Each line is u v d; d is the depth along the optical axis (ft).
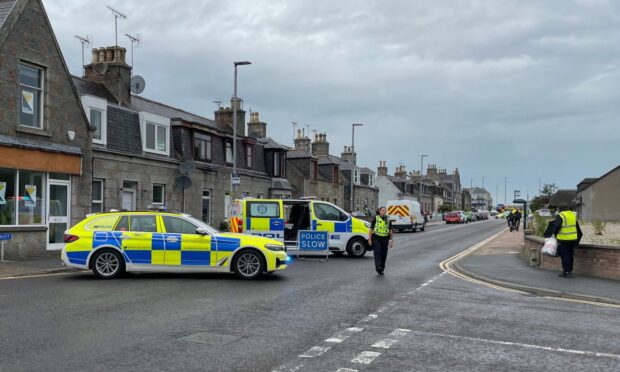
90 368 17.99
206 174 90.74
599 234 80.38
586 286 37.42
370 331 23.76
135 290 34.01
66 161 57.26
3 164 49.90
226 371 17.88
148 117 76.89
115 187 69.97
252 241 39.88
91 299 30.63
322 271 46.16
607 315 28.32
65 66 58.03
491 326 25.14
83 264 39.42
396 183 247.50
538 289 36.17
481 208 534.37
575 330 24.57
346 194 170.09
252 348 20.68
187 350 20.27
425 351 20.70
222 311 27.53
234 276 41.37
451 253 67.51
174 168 81.97
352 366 18.66
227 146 99.96
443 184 337.31
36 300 30.14
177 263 39.73
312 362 19.03
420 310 28.76
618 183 186.39
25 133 52.85
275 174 116.98
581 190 214.07
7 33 50.67
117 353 19.75
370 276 43.06
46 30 55.62
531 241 52.60
